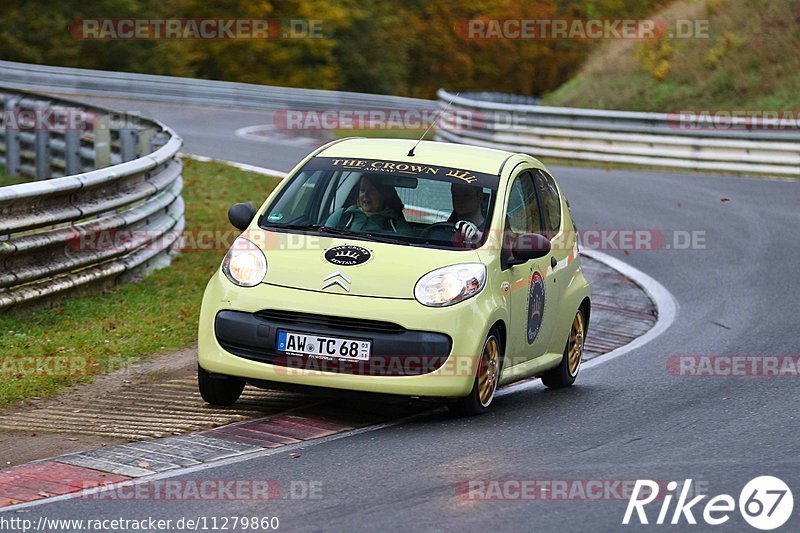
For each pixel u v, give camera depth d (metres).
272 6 129.62
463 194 18.61
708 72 75.62
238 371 16.95
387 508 12.93
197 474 14.29
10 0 112.31
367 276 17.03
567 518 12.75
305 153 59.66
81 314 23.69
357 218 18.23
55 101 44.69
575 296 21.16
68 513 12.72
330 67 131.62
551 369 20.84
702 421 17.95
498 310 17.48
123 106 80.50
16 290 22.83
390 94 146.75
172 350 22.08
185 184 46.09
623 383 21.34
